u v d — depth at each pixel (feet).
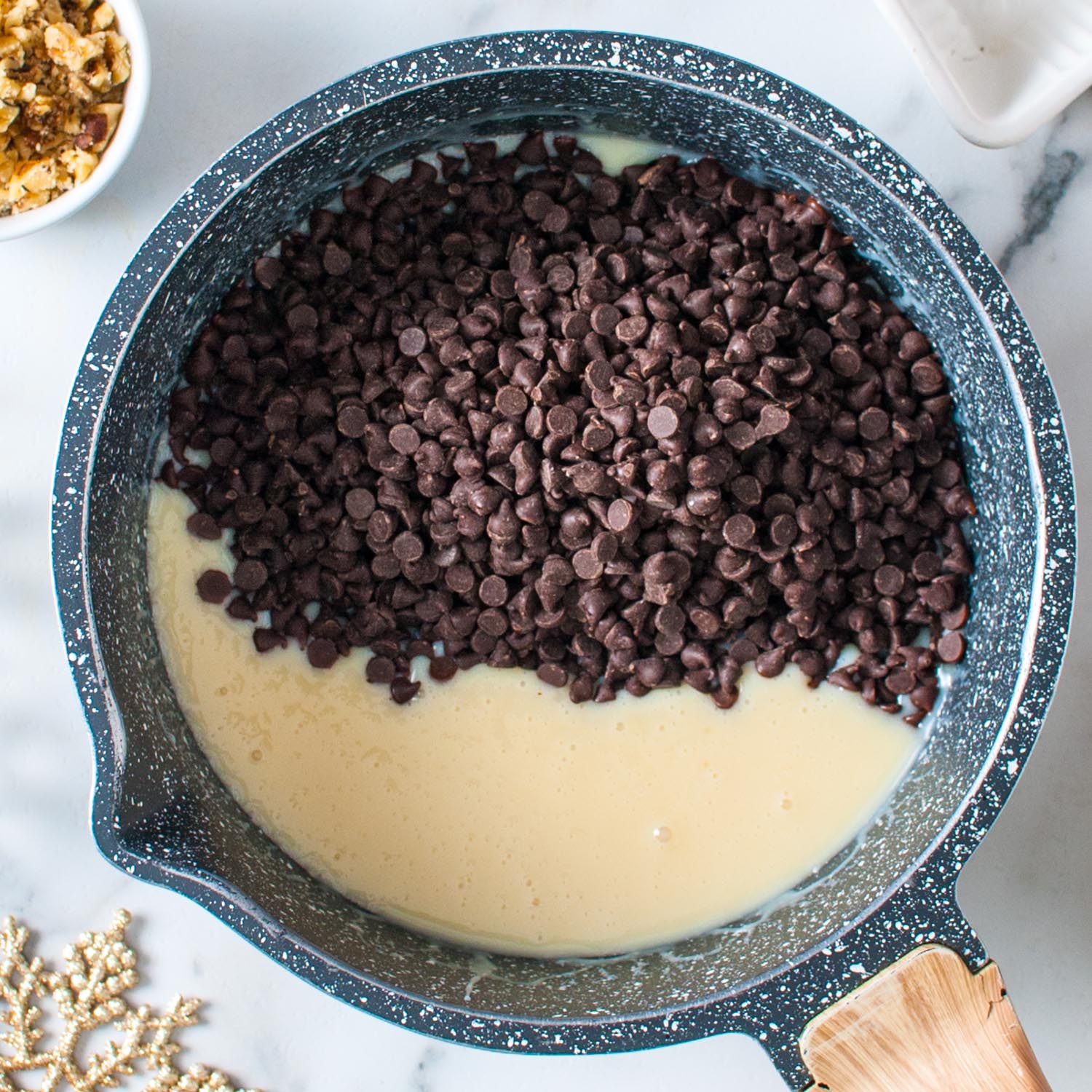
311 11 1.67
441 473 1.61
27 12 1.59
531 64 1.52
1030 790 1.70
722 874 1.63
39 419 1.68
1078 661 1.70
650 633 1.63
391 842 1.63
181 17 1.67
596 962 1.62
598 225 1.63
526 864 1.63
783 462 1.61
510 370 1.61
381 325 1.61
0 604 1.69
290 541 1.62
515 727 1.64
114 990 1.69
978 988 1.51
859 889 1.58
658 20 1.68
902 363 1.62
